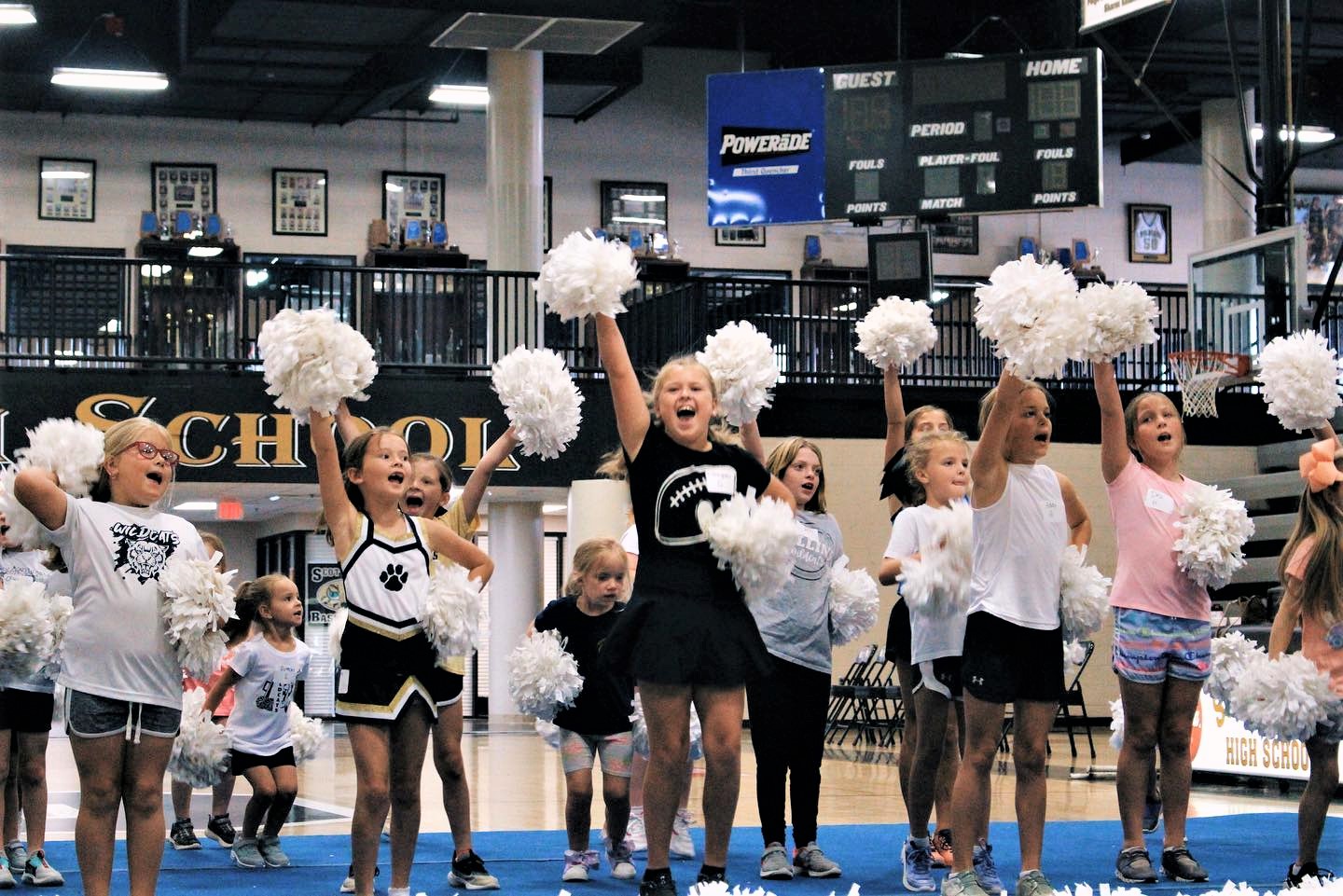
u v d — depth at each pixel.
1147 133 21.98
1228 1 15.30
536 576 17.00
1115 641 5.54
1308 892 3.39
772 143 16.06
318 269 14.92
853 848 6.58
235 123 20.25
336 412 4.99
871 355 6.18
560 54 18.84
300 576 19.06
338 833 7.41
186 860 6.36
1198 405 14.84
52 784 10.27
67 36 17.47
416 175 20.75
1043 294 4.48
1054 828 7.21
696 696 4.11
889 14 19.31
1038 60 15.49
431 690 4.65
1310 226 22.78
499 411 15.15
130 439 4.40
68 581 5.77
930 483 5.47
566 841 7.00
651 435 4.21
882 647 15.51
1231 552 5.39
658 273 20.06
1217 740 9.68
